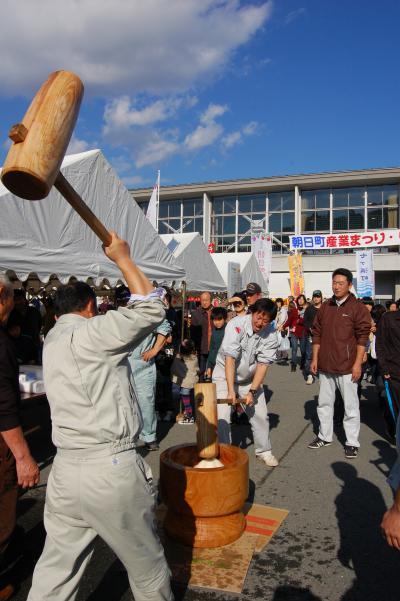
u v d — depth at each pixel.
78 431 2.04
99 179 6.29
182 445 3.80
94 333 2.05
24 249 5.15
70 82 1.70
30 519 3.95
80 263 5.83
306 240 24.81
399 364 5.39
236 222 32.66
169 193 32.94
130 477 2.05
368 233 24.06
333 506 4.18
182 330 8.70
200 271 10.89
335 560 3.31
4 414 2.65
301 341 12.95
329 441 5.93
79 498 2.03
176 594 2.89
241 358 4.75
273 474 4.96
